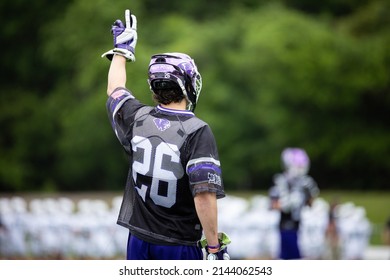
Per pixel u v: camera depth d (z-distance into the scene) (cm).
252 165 14150
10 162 15350
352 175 14900
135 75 12644
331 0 16788
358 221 6550
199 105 13538
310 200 4881
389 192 14475
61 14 16425
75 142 14412
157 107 1770
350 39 14638
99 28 14938
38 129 15500
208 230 1678
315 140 14312
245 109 13888
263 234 6234
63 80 15512
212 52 13812
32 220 6819
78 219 6600
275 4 15475
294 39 14012
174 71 1747
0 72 16762
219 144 13788
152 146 1720
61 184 15488
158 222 1727
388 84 14275
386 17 15312
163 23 14688
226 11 15775
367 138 14338
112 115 1802
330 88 14025
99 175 15100
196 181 1667
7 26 16512
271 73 13788
